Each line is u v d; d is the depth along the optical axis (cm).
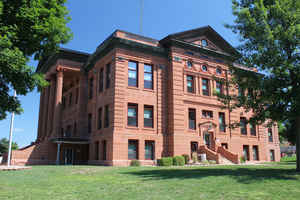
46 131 3959
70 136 3828
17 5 1184
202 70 3269
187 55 3167
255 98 1805
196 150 3020
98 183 1306
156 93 2967
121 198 945
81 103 3547
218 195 983
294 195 980
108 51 2989
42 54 1407
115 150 2600
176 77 3017
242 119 3519
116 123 2659
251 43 1797
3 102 1255
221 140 3212
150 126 2878
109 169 2034
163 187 1161
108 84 2978
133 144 2752
